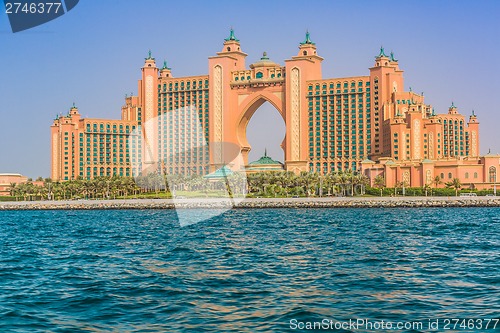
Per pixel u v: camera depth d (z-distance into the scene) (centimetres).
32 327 4241
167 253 8100
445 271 6569
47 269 7006
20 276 6488
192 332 4047
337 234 12019
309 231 12825
